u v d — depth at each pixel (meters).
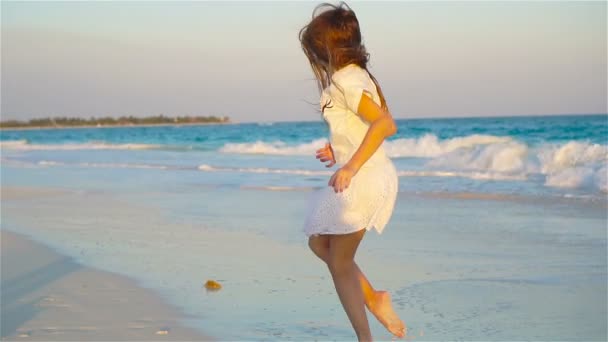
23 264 6.33
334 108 3.03
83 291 5.25
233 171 17.03
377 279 5.55
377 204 2.98
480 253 6.55
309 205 3.18
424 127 40.53
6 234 8.06
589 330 4.12
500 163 15.60
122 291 5.25
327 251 3.20
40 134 70.88
